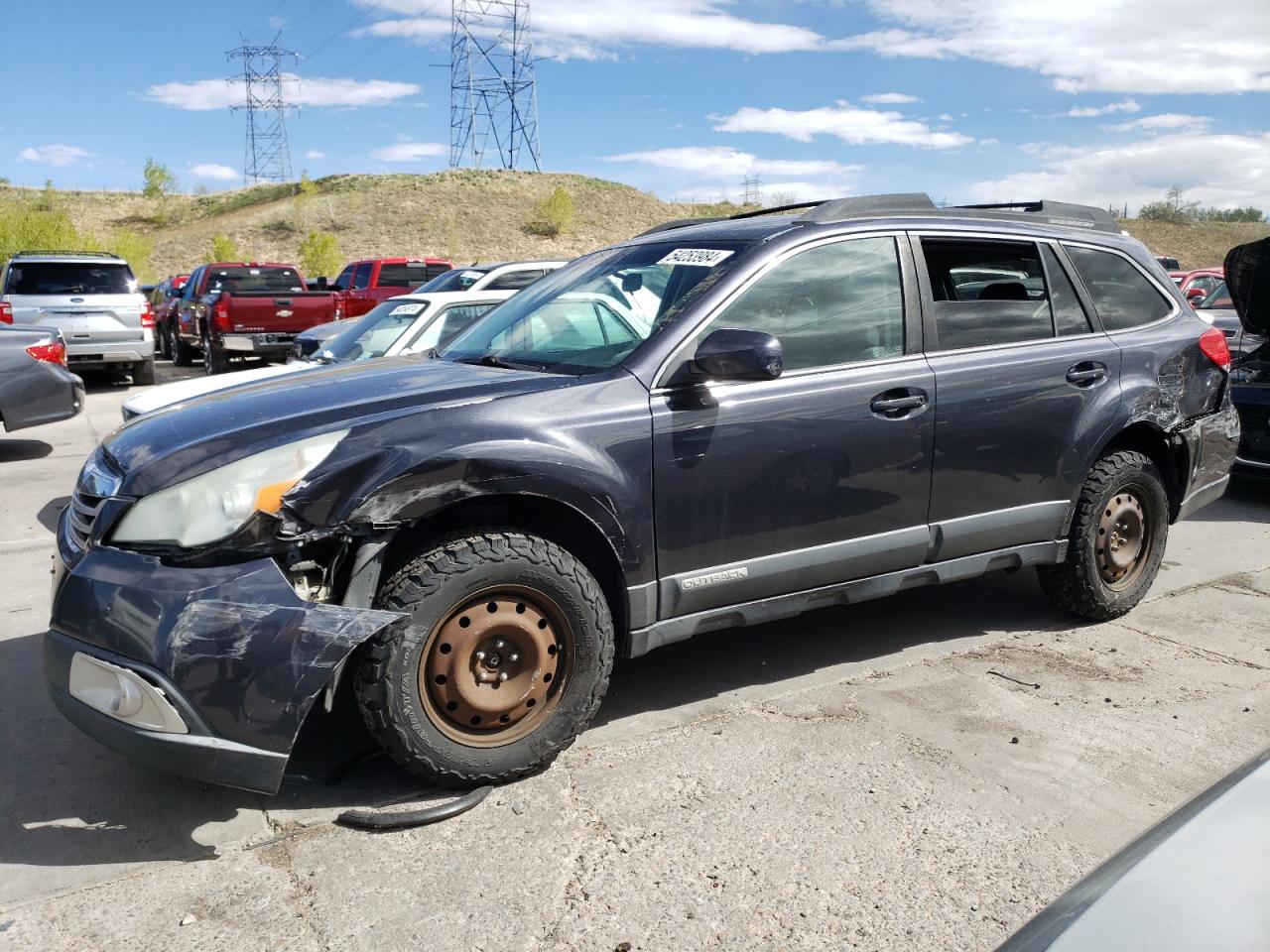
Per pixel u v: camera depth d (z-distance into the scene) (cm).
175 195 7931
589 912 260
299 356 995
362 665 299
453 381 350
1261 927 120
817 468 371
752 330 350
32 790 327
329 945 248
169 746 274
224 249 5566
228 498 286
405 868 281
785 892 269
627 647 347
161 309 2227
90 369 1850
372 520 296
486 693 318
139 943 249
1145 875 131
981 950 245
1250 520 706
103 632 277
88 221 7106
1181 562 593
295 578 297
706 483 350
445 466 304
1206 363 487
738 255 377
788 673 421
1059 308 445
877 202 412
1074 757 345
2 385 930
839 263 390
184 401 371
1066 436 434
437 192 7312
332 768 330
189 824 305
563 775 333
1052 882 272
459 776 314
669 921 256
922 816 306
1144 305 478
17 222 3816
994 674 418
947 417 399
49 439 1077
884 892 268
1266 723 371
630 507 335
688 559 351
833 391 373
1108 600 468
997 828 300
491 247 6488
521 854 288
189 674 272
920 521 401
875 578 396
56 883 275
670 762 343
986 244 427
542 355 381
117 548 289
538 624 323
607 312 386
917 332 402
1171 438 475
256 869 281
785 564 369
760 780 329
